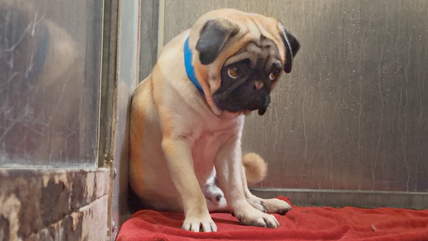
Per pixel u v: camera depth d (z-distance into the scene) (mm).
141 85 2176
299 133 3021
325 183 3004
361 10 3064
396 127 3053
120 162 1767
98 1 1340
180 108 1796
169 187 2066
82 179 944
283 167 3004
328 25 3055
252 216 1805
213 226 1643
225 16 1652
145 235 1369
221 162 1983
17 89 627
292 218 2105
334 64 3053
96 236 1136
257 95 1592
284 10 3037
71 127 983
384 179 3025
